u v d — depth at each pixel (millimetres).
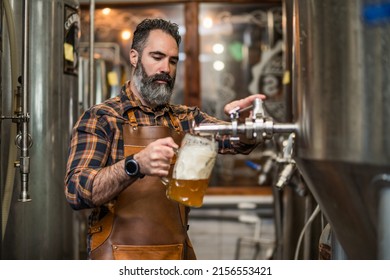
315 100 1210
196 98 4328
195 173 1405
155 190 1703
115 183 1519
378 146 1045
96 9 4328
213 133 1461
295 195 2686
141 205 1693
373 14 1045
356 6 1081
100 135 1703
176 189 1426
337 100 1131
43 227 2281
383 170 1048
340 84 1122
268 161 3355
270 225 4258
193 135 1439
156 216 1696
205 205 4301
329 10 1155
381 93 1041
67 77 2383
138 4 4309
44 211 2283
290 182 2270
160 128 1722
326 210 1337
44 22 2264
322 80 1182
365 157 1064
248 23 4340
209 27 4352
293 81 1413
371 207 1114
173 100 4344
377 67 1046
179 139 1751
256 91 4332
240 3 4301
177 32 1844
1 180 2105
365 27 1063
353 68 1089
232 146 1931
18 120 1945
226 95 4344
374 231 1144
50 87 2285
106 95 3590
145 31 1798
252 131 1425
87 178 1569
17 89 2047
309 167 1278
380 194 1076
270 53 4320
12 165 2061
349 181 1135
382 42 1036
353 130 1089
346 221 1248
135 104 1784
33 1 2244
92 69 2578
